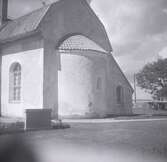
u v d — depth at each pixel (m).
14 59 23.27
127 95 28.56
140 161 7.76
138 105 47.97
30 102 21.52
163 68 47.56
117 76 27.41
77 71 21.67
